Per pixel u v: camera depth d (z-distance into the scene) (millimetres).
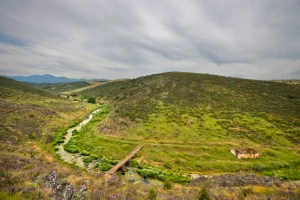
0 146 29203
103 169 29516
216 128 51875
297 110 63906
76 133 50125
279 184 23281
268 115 61344
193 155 37344
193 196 17219
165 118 59781
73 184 15258
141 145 40969
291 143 44719
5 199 9555
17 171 15984
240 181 24453
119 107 79562
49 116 60281
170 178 28422
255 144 43312
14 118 47688
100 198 13125
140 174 29328
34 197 10852
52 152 35469
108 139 43688
